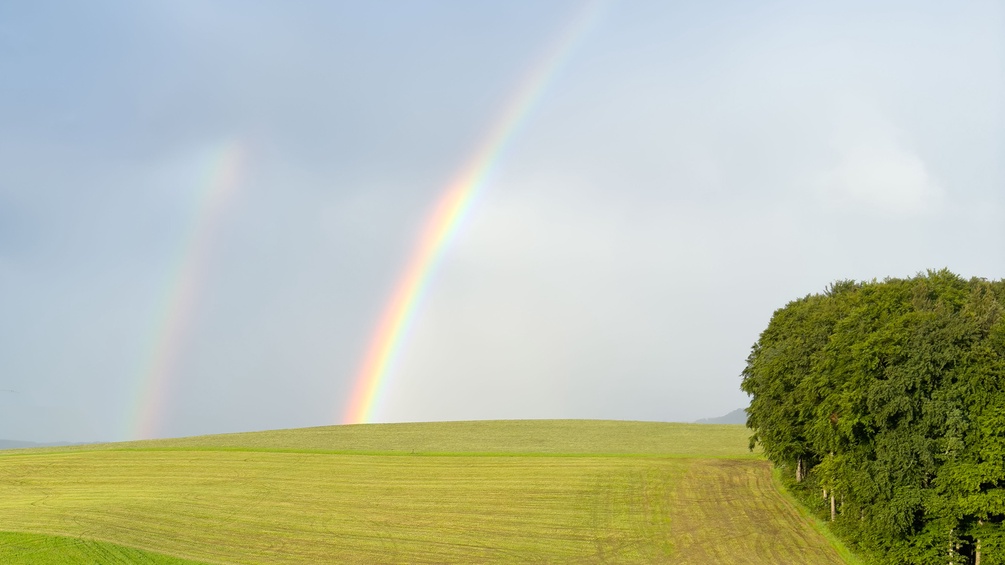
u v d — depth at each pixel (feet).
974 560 141.28
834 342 163.22
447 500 224.94
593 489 238.27
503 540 182.19
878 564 145.59
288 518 202.80
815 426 173.88
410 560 165.68
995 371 129.49
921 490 134.62
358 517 204.54
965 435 131.54
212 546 174.50
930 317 140.87
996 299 182.60
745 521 197.77
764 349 246.06
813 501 209.26
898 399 135.74
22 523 193.88
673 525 195.11
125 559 160.45
